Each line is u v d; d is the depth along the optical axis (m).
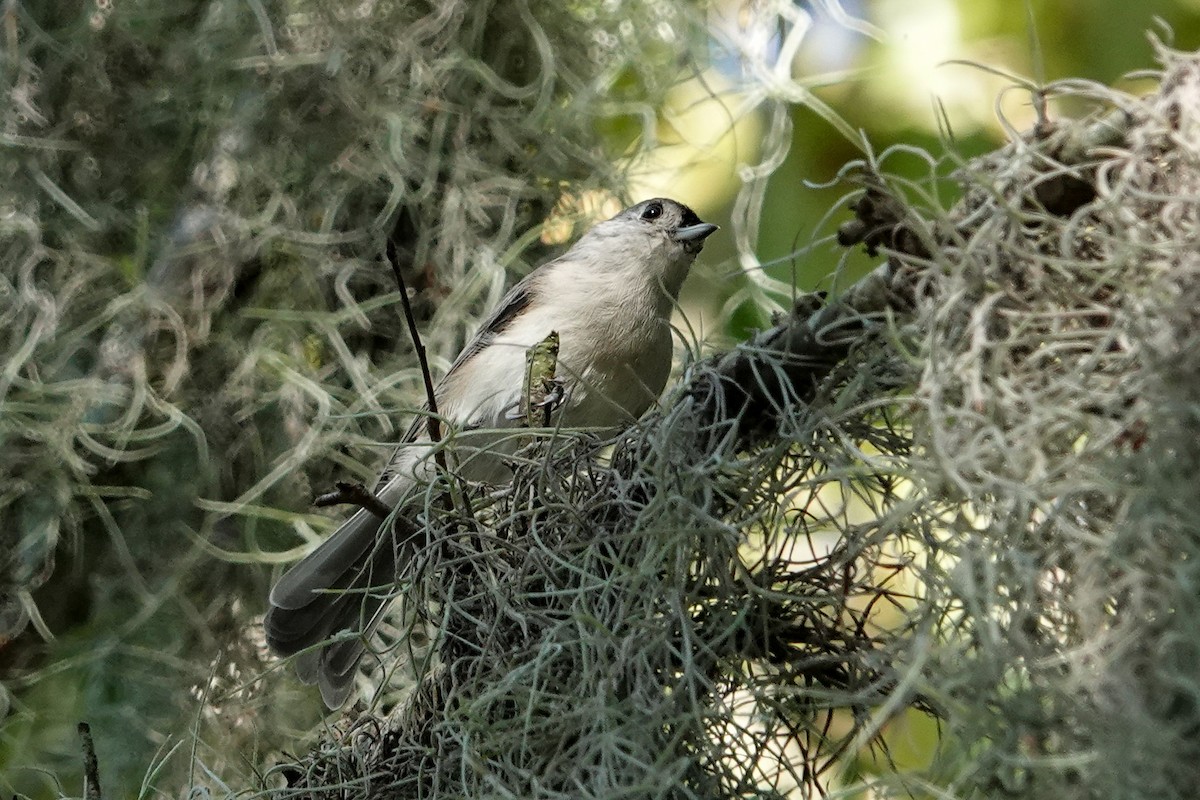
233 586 8.45
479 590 5.89
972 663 4.58
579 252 8.64
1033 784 4.54
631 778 5.21
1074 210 5.13
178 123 9.05
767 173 8.90
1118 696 4.35
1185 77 4.97
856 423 5.63
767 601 5.52
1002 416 4.84
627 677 5.43
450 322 8.70
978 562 4.75
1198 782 4.25
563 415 6.14
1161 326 4.62
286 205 8.81
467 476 8.16
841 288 8.12
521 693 5.50
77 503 8.51
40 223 8.79
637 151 9.45
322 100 8.91
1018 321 4.95
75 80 9.01
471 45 9.16
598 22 9.44
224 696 7.97
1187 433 4.45
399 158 8.70
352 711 6.80
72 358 8.80
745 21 9.26
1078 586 4.52
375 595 6.23
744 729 5.37
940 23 9.33
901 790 4.92
